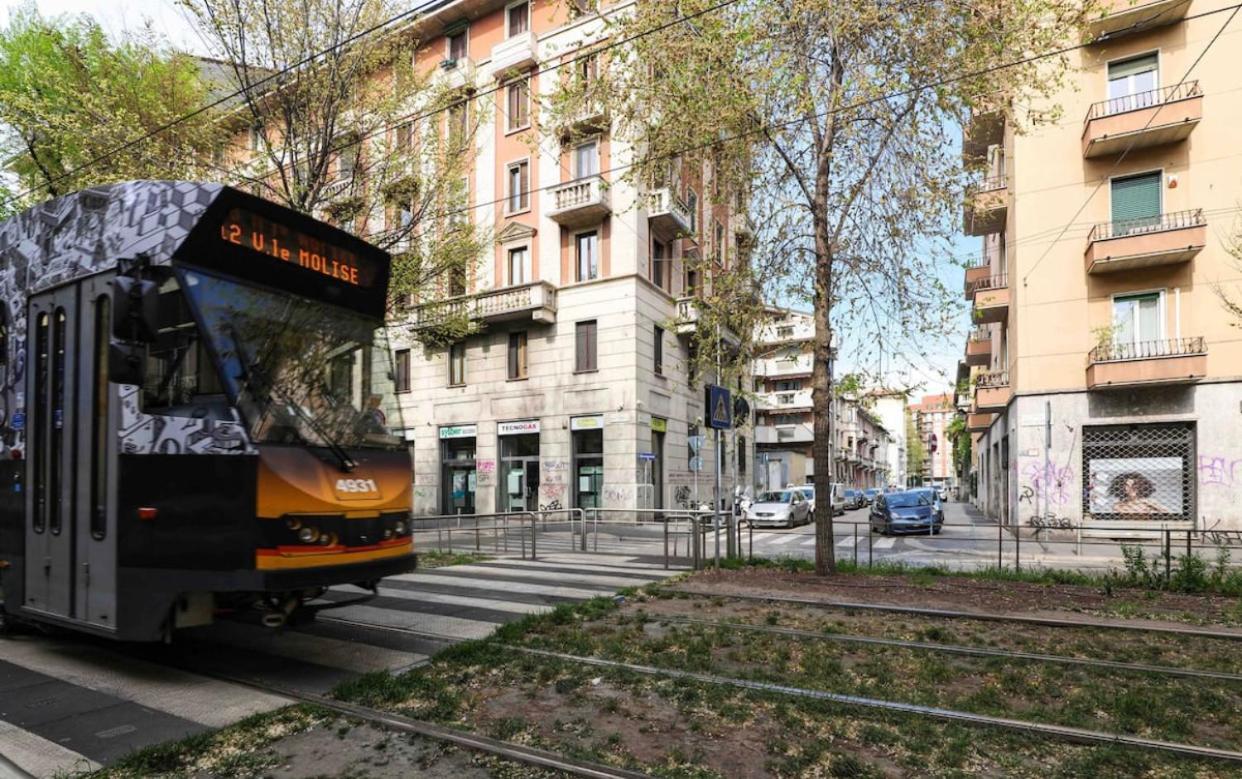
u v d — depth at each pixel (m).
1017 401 21.14
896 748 3.97
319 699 4.73
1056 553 14.86
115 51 13.42
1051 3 8.84
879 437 89.00
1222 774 3.68
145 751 3.83
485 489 26.77
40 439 5.71
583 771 3.66
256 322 5.19
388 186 13.85
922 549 16.05
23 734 4.21
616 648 6.00
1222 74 18.75
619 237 24.72
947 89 8.97
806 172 10.50
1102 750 3.91
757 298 10.74
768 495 26.41
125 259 4.89
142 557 4.89
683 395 28.22
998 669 5.46
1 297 6.30
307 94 12.59
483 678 5.29
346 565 5.11
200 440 4.81
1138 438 19.58
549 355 25.78
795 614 7.60
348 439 5.48
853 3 8.99
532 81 25.91
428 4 13.28
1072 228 20.48
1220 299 18.41
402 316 15.42
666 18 9.63
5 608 5.92
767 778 3.63
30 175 14.81
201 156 12.88
